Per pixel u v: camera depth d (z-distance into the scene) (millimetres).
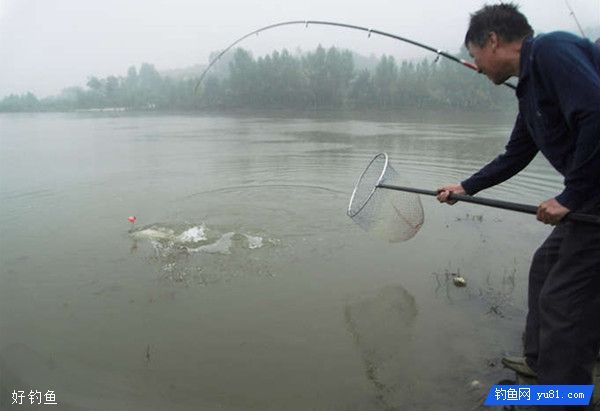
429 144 14914
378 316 4598
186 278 5449
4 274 5621
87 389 3686
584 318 2895
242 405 3482
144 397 3586
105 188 9484
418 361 3934
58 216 7738
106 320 4625
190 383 3727
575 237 2887
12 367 3979
